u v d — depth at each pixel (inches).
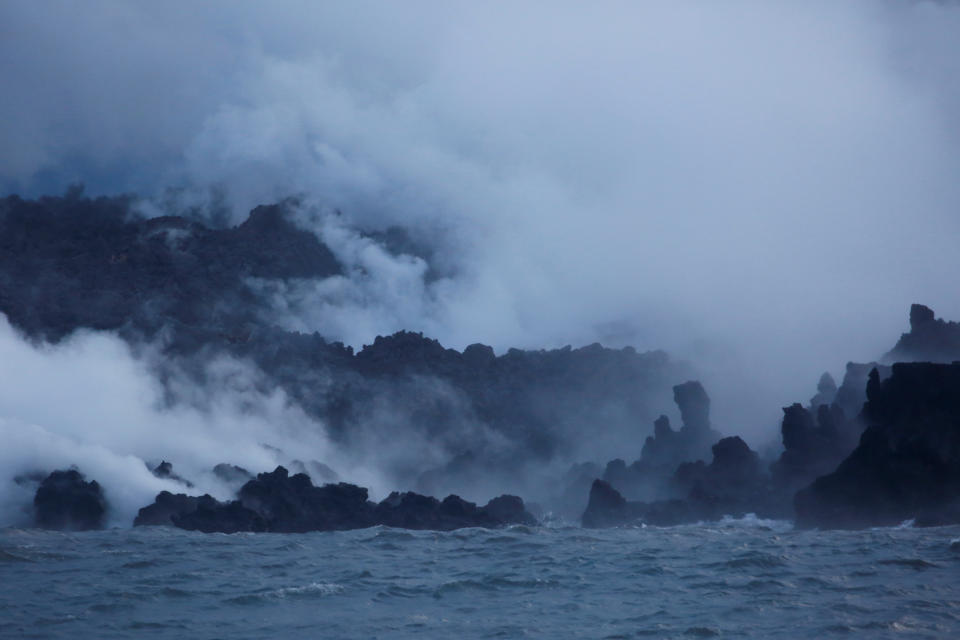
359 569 6545.3
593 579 5969.5
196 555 7377.0
